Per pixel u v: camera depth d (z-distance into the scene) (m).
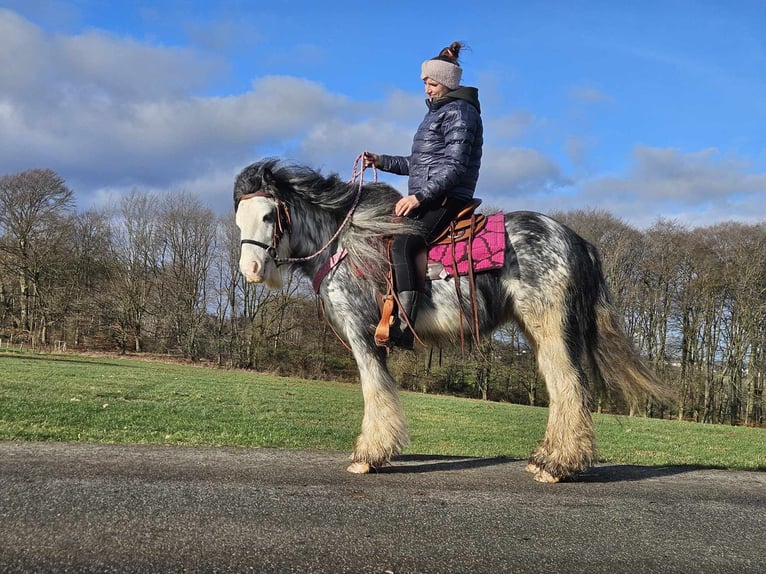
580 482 4.29
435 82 4.62
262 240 4.36
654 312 35.91
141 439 6.89
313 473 4.13
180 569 2.35
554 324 4.38
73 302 46.25
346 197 4.56
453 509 3.30
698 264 35.41
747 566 2.74
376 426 4.35
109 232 48.22
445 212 4.51
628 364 4.62
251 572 2.36
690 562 2.74
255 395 19.09
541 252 4.43
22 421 8.15
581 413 4.30
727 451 12.55
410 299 4.33
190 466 4.09
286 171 4.54
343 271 4.48
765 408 34.94
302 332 44.38
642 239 36.44
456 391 38.78
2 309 46.41
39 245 45.50
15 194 44.69
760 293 34.59
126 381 20.88
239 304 46.75
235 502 3.18
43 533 2.61
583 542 2.90
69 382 18.38
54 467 3.80
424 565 2.53
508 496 3.66
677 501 3.74
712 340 36.00
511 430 14.60
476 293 4.41
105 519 2.81
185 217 47.84
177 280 47.94
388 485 3.83
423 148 4.57
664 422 23.16
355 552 2.62
